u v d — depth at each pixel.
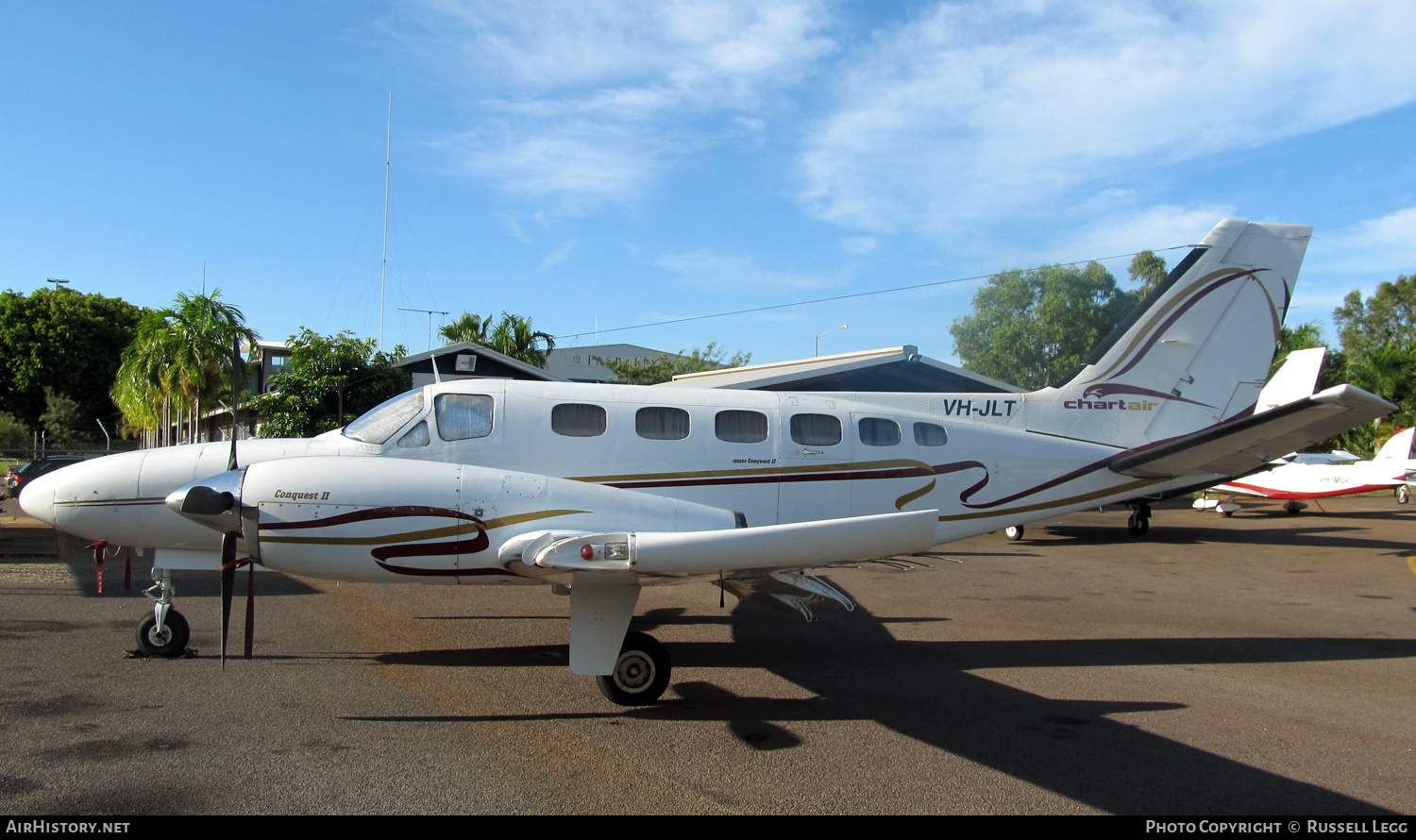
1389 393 31.38
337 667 5.75
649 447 6.48
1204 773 4.16
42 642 6.14
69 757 3.97
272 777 3.82
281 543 5.15
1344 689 5.68
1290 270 8.48
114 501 5.76
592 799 3.69
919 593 9.38
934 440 7.32
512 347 29.80
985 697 5.43
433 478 5.33
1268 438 7.15
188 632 5.90
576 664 4.99
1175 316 8.29
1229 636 7.26
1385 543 14.49
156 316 21.02
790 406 6.96
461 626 7.07
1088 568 11.39
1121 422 8.14
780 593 5.93
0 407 38.06
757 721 4.87
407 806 3.56
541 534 5.18
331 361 15.99
